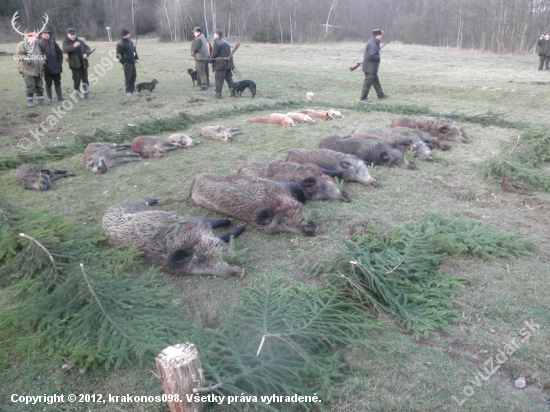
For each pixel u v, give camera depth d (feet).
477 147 31.71
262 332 12.62
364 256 16.21
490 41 124.36
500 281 15.69
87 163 28.43
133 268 16.84
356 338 13.34
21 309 13.97
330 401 11.17
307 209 20.04
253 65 77.41
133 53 51.47
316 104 47.42
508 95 47.09
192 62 84.74
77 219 21.63
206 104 47.03
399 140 29.66
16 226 18.70
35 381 12.14
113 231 18.07
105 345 12.66
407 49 118.11
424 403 11.05
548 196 23.07
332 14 158.92
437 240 17.29
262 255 18.06
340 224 20.35
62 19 159.84
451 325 13.78
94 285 14.16
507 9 110.83
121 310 13.83
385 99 49.62
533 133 30.89
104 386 11.89
